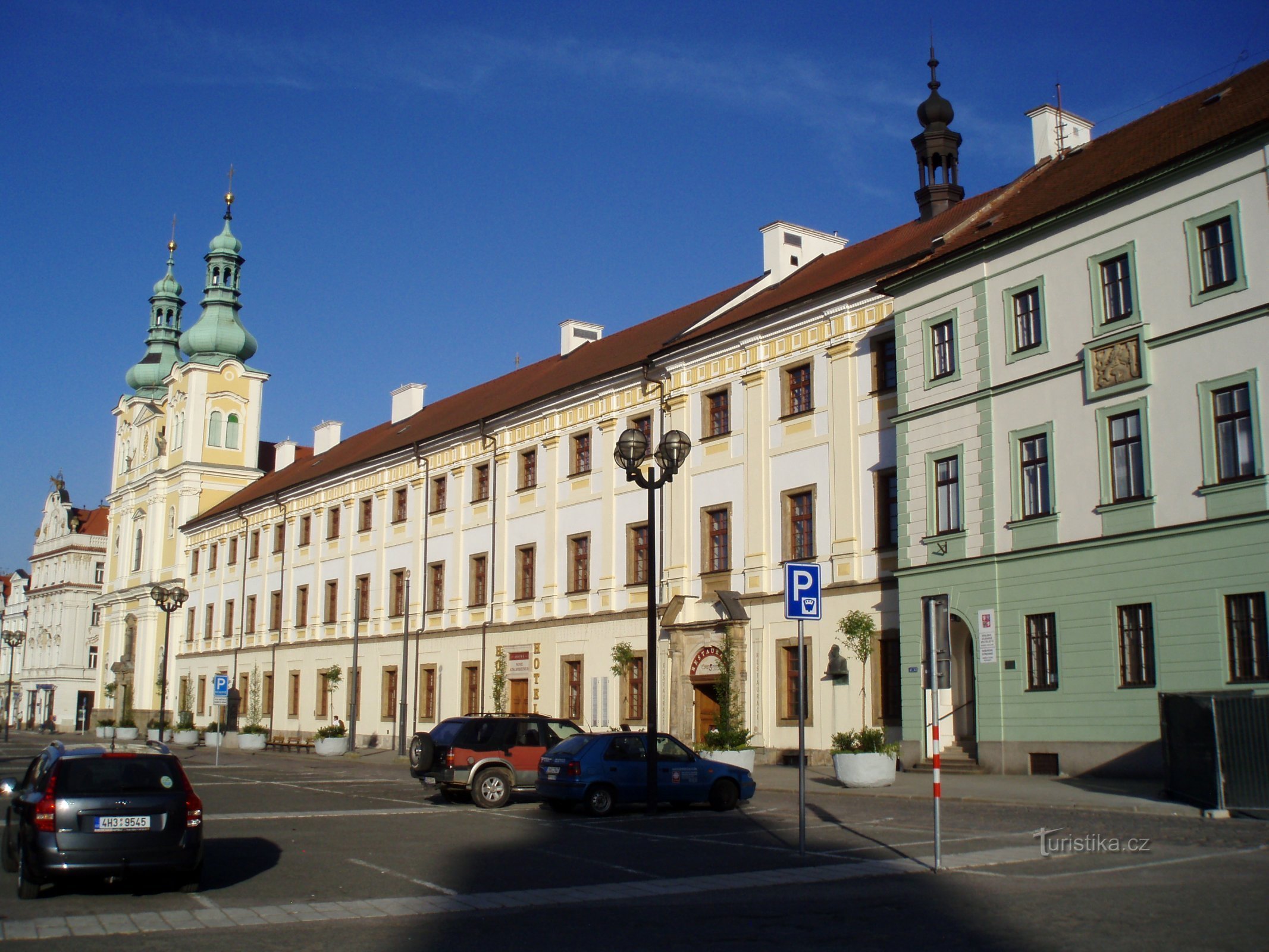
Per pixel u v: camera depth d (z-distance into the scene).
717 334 38.69
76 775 13.71
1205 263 24.81
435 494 54.31
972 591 28.67
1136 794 21.88
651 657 23.31
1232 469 23.86
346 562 60.53
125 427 95.50
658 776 23.30
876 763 26.36
